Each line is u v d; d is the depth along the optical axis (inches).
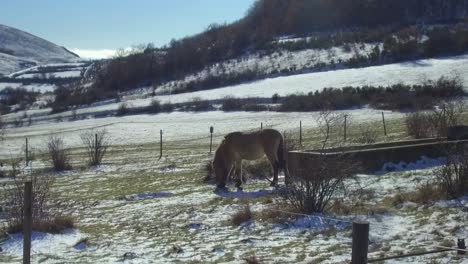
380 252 328.5
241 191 608.1
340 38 4227.4
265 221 439.2
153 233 432.8
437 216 401.4
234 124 1957.4
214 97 2871.6
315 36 4702.3
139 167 975.6
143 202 590.9
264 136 613.9
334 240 371.2
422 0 4933.6
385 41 3661.4
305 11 5511.8
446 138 743.1
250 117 2128.4
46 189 556.7
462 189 458.0
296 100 2281.0
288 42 4525.1
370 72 2817.4
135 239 414.6
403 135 1015.6
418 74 2556.6
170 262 343.3
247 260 329.4
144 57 5007.4
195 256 355.6
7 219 474.9
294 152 605.3
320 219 422.9
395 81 2456.9
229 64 4296.3
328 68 3395.7
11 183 812.6
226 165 637.3
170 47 5531.5
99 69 6299.2
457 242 320.5
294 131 1450.5
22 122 3238.2
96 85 4886.8
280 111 2224.4
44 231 440.8
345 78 2758.4
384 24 4842.5
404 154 650.2
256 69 3789.4
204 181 725.9
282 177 689.0
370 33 4165.8
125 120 2600.9
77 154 1342.3
